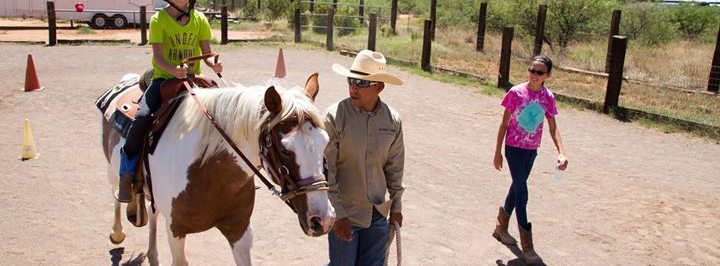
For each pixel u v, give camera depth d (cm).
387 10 3494
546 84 1405
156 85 382
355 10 2939
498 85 1362
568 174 752
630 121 1077
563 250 536
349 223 337
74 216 569
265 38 2227
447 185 698
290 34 2397
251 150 331
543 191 688
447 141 894
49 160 731
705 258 528
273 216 587
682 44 2364
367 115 342
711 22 2862
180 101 369
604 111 1134
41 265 469
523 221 500
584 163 804
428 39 1574
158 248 510
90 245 509
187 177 347
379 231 362
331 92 1216
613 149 883
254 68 1507
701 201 668
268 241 529
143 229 548
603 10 2144
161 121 365
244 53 1822
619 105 1187
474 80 1446
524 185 500
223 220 369
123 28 2656
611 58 1109
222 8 2033
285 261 493
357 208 355
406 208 623
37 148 777
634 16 2456
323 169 312
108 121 432
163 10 393
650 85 1398
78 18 2608
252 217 582
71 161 731
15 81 1227
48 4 1866
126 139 382
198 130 349
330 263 364
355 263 371
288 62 1644
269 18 3025
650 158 841
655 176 756
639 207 645
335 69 350
